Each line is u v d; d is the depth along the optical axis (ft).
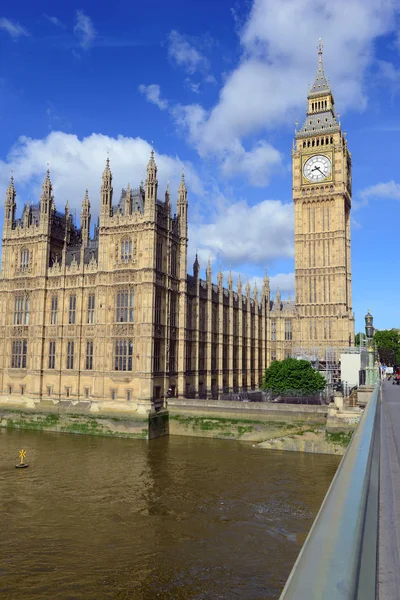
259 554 108.27
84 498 146.41
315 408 231.09
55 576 98.37
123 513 133.80
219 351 330.95
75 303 274.57
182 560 105.60
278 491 153.69
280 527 123.85
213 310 328.70
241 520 128.57
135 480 165.89
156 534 119.55
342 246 398.62
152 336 247.70
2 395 286.05
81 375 266.16
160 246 264.52
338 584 7.83
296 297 407.44
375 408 47.91
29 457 199.31
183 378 276.21
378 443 33.12
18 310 289.74
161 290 262.47
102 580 96.63
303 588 7.57
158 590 92.58
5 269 295.89
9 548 111.65
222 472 176.86
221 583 95.35
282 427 235.61
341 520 11.07
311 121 428.56
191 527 123.95
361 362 329.31
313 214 411.75
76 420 257.14
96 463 189.67
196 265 304.91
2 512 134.41
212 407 249.34
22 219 299.99
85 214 314.35
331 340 392.68
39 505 140.15
